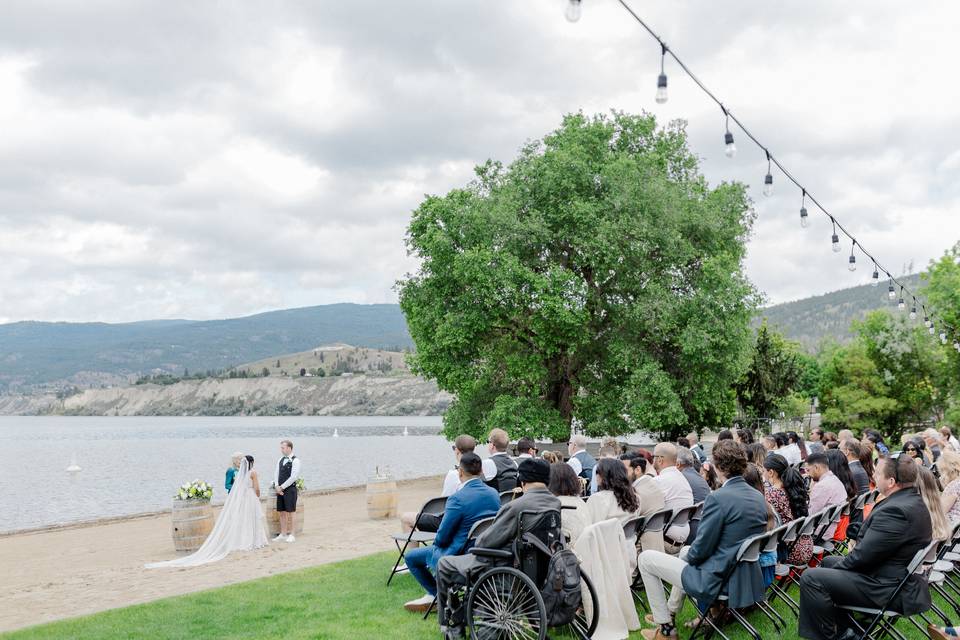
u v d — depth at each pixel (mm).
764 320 37438
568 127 28656
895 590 6094
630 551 7879
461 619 6945
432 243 26281
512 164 29312
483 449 45375
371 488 17938
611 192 25859
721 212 29156
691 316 26000
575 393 29844
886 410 46250
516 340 28875
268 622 7934
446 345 26391
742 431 13086
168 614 8336
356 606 8547
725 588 6566
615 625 7086
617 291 27562
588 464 12750
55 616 9031
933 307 45188
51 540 16922
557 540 6508
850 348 49469
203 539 14242
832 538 8922
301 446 90375
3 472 53906
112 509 32031
